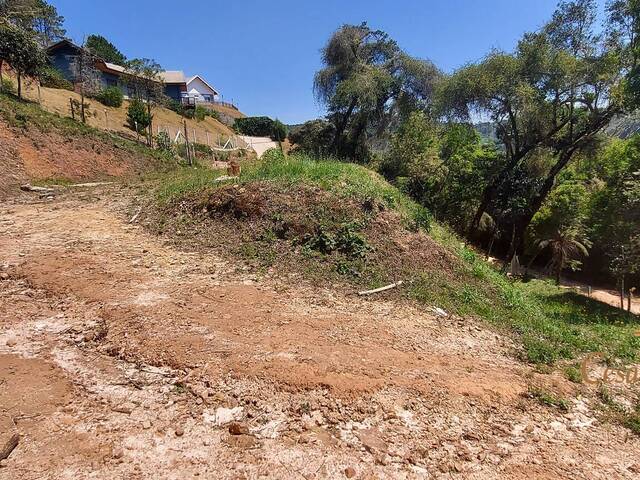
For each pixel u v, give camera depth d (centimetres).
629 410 438
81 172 1477
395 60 2344
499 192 1981
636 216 1390
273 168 1051
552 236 2097
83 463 282
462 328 610
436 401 404
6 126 1407
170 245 792
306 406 368
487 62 1695
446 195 2111
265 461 304
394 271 755
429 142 2147
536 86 1656
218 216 880
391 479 300
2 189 1150
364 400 390
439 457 330
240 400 369
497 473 319
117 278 611
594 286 2247
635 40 1492
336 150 2439
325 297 642
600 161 1956
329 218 844
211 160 2475
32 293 539
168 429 327
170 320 498
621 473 334
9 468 270
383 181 1309
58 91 2592
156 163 1892
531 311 759
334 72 2439
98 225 881
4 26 1873
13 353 403
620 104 1470
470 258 933
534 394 444
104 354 420
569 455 352
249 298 595
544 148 1908
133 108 2528
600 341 685
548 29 1666
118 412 339
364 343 506
